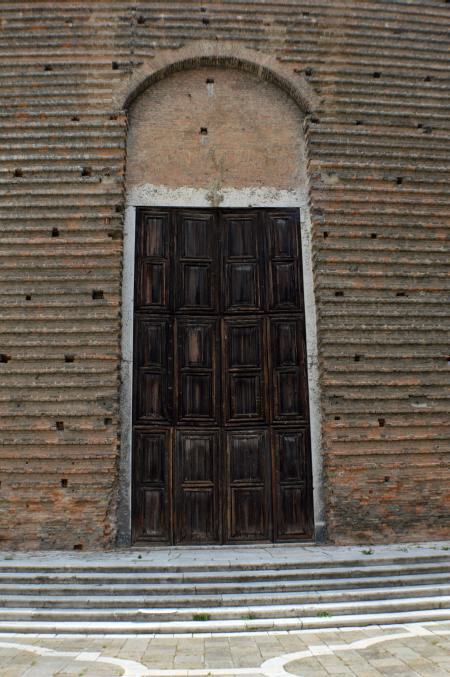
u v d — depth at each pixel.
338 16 13.98
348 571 9.31
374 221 12.85
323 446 11.98
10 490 11.38
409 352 12.33
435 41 14.10
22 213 12.54
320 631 7.69
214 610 8.17
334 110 13.38
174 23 13.65
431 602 8.44
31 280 12.16
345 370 12.06
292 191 13.23
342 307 12.38
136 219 12.84
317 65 13.65
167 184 13.09
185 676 6.15
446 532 11.71
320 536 11.68
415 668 6.32
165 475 11.91
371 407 12.02
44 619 8.08
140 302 12.49
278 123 13.59
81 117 13.06
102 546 11.20
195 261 12.84
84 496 11.38
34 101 13.06
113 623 7.91
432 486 11.87
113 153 12.89
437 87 13.75
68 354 11.91
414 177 13.20
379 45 13.89
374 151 13.24
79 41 13.42
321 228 12.71
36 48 13.41
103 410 11.67
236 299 12.75
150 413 12.09
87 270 12.30
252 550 11.08
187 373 12.37
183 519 11.79
